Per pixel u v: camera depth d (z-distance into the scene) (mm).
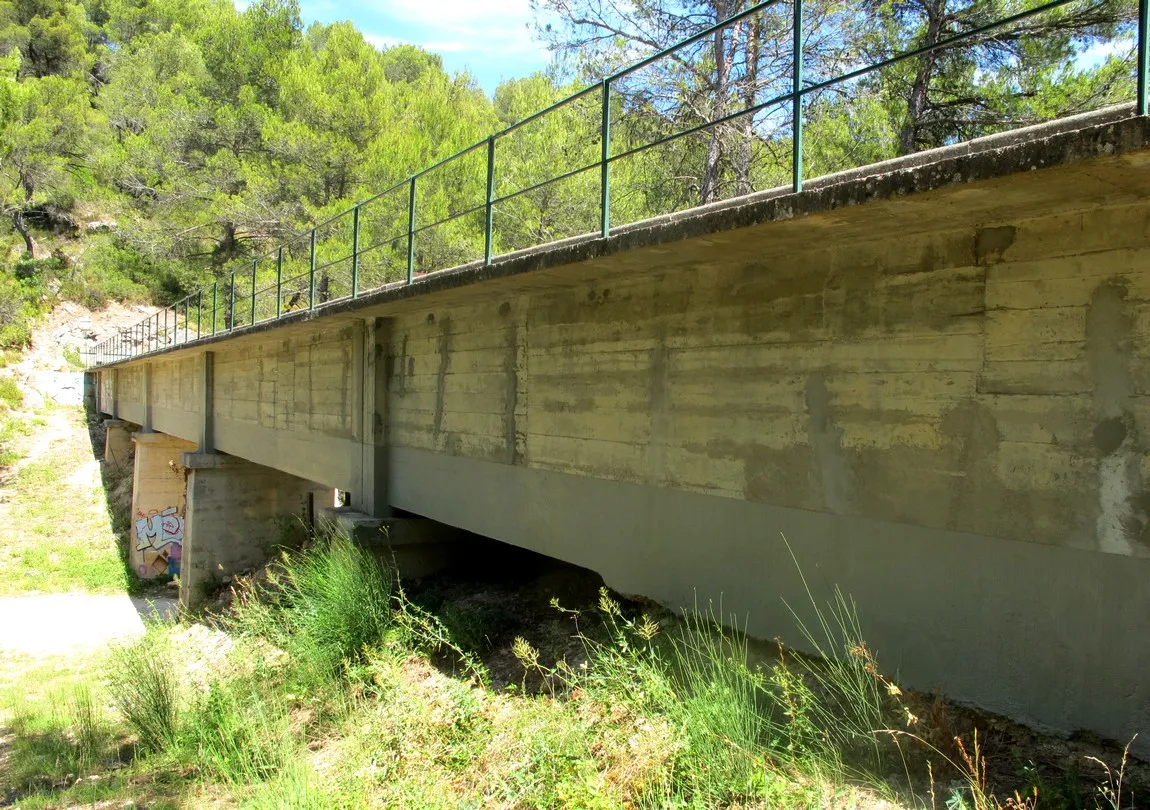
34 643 18875
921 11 13531
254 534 19328
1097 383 3785
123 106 42031
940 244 4426
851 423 4875
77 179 43156
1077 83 12469
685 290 6070
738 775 3998
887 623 4676
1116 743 3709
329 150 28672
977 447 4250
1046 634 3969
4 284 40438
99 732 9781
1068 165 3100
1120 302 3711
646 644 6113
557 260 5988
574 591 8961
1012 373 4102
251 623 10109
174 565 26188
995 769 3836
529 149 18500
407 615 8227
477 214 21969
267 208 29406
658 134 15289
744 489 5578
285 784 5457
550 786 4359
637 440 6547
